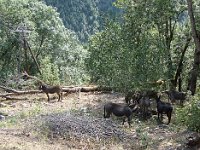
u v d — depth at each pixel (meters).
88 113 18.62
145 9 21.19
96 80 26.77
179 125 16.27
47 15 41.69
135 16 21.05
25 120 17.17
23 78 32.38
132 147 14.31
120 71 19.81
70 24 122.94
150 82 19.75
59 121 16.03
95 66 23.95
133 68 19.45
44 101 23.17
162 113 17.59
